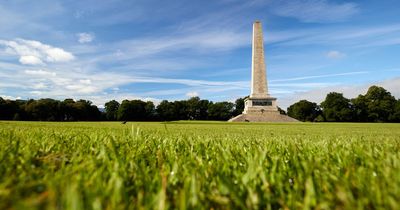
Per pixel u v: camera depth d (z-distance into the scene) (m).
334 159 3.11
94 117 132.25
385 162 2.57
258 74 83.44
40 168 2.44
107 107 141.38
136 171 2.35
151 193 1.77
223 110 150.12
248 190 1.78
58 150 3.71
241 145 4.70
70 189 1.28
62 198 1.32
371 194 1.68
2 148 3.27
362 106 118.38
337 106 120.56
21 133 7.11
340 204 1.61
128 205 1.59
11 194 1.53
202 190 1.92
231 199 1.71
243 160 2.99
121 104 136.62
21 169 2.32
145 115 141.00
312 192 1.62
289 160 3.04
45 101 114.00
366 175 2.18
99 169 2.19
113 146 2.96
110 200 1.57
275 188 2.04
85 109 124.69
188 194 1.69
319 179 2.11
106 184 1.91
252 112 89.25
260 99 88.62
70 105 120.00
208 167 2.58
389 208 1.50
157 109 147.00
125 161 2.73
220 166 2.57
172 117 147.50
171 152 3.57
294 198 1.76
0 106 103.62
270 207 1.65
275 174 2.29
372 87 119.06
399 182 1.78
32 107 108.44
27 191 1.60
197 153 3.53
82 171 2.14
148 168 2.69
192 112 151.75
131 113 136.25
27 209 1.09
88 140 4.88
